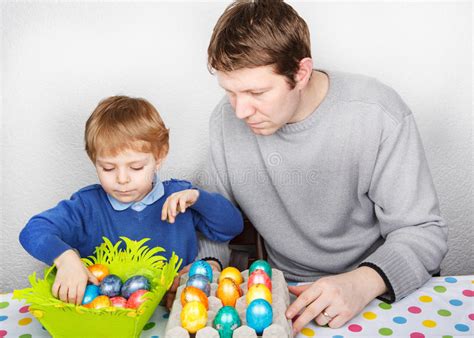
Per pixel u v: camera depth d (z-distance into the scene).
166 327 0.86
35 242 0.94
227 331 0.80
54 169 1.55
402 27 1.51
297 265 1.29
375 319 0.89
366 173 1.13
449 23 1.51
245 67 0.92
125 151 1.02
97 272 0.95
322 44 1.51
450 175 1.66
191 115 1.53
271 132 1.03
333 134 1.12
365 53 1.52
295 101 1.02
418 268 0.98
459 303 0.93
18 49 1.44
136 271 0.99
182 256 1.15
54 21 1.43
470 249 1.74
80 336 0.82
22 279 1.63
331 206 1.19
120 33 1.46
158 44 1.47
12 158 1.52
